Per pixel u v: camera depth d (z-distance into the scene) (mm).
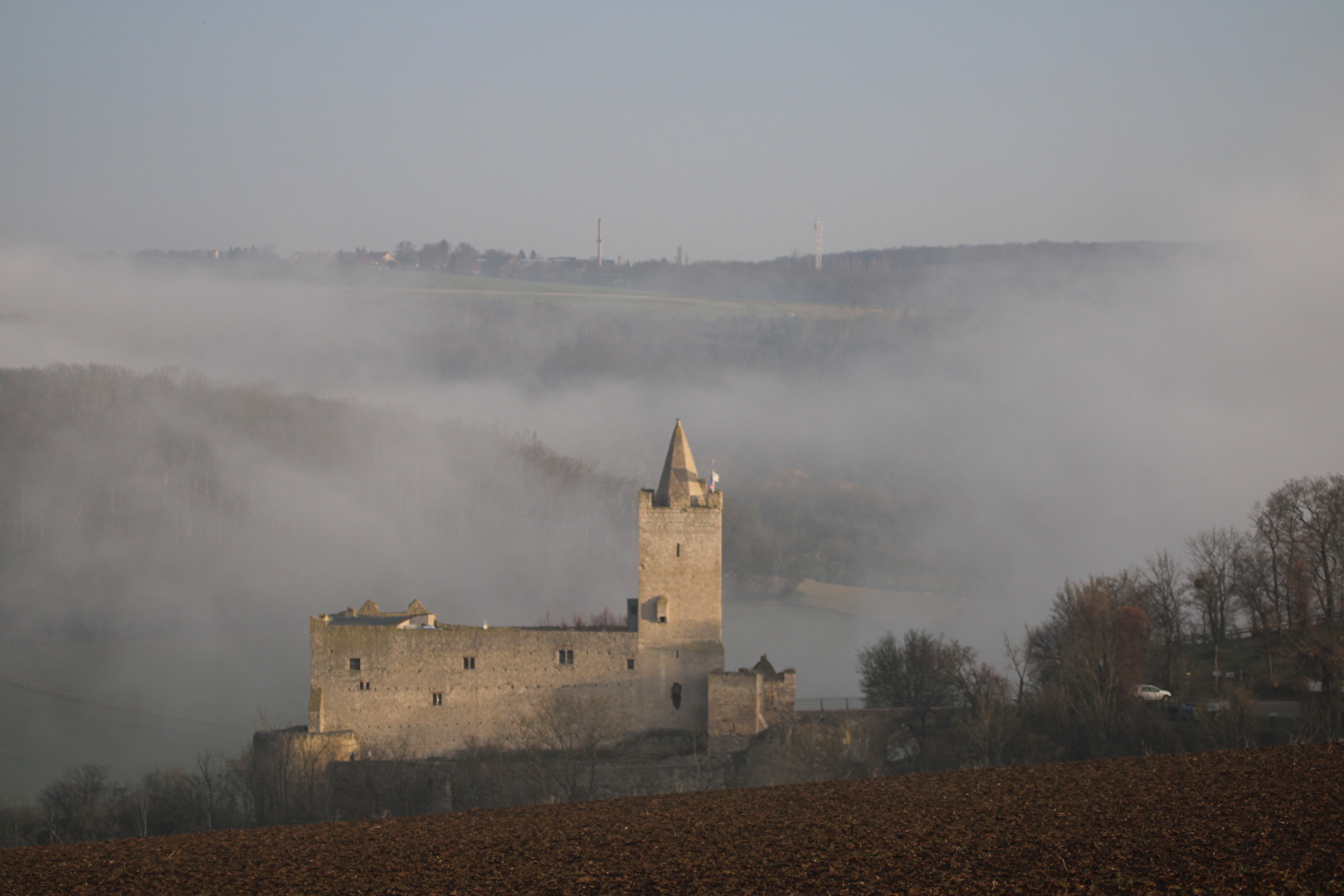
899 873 127312
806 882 125938
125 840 163125
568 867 136500
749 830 150125
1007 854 131875
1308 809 141125
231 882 136500
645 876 131250
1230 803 146250
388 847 150500
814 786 178625
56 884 137750
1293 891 114125
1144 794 154625
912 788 170125
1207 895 115250
